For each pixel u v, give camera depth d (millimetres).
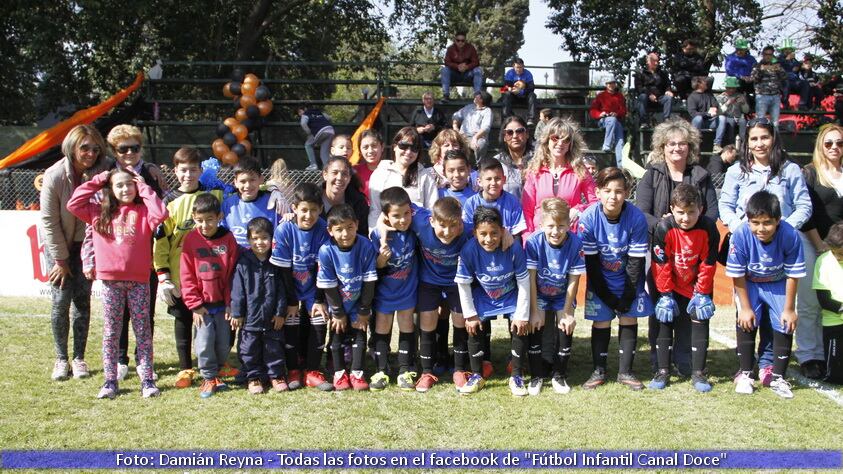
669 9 15992
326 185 4828
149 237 4496
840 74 14172
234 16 19375
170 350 5637
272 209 4867
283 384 4633
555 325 4781
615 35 16641
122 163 4742
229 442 3777
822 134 4934
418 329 5363
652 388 4668
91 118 12992
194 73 18203
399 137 4824
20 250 7789
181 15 17688
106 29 15586
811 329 4922
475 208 4691
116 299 4488
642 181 5090
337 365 4688
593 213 4633
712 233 4594
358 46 21625
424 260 4668
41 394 4512
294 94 20312
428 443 3779
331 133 12023
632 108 13492
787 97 13406
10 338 5871
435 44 21422
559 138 4863
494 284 4516
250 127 13359
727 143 12352
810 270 4938
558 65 14508
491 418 4137
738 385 4613
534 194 4992
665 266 4668
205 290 4543
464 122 11633
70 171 4645
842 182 4898
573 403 4391
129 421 4070
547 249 4547
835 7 14625
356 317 4648
